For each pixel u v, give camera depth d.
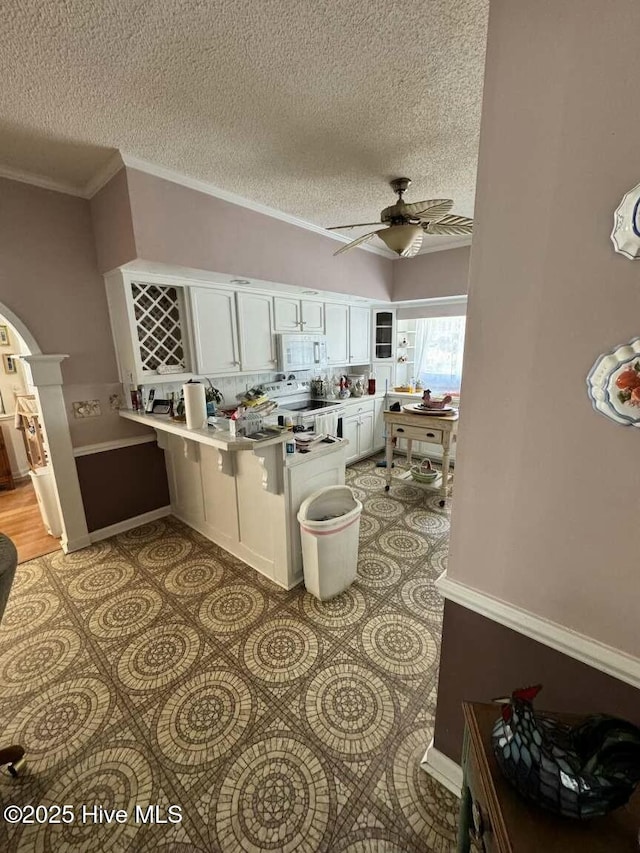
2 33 1.21
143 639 1.92
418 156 2.11
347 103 1.64
